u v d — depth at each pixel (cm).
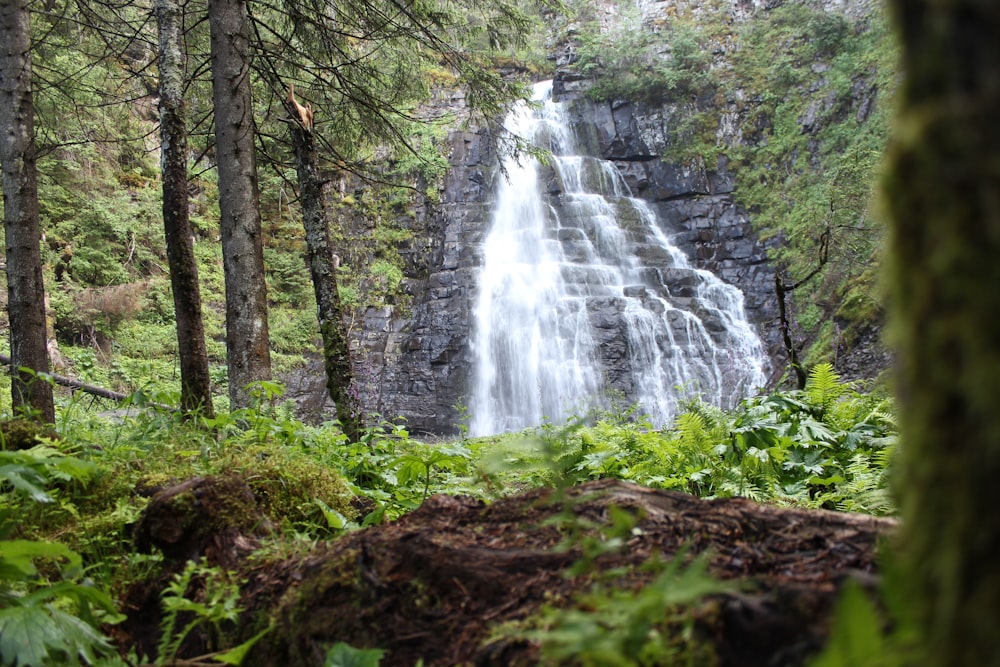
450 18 1046
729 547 155
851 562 140
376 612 169
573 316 2378
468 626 154
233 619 203
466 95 1091
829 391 529
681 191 2830
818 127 2670
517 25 1102
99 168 2228
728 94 2923
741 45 3048
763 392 651
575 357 2323
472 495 432
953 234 58
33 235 792
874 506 348
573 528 169
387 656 158
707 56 3008
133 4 1057
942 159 59
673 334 2350
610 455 471
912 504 66
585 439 489
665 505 179
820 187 2405
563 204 2770
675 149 2884
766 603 118
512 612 151
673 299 2472
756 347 2361
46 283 1936
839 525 156
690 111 2938
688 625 116
